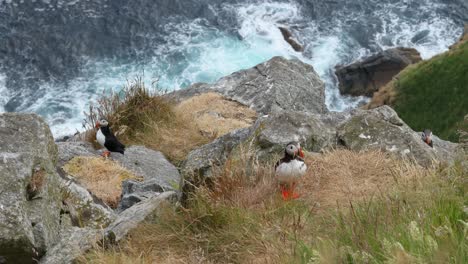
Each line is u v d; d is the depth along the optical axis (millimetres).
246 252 7977
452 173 8219
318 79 22812
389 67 36469
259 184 9484
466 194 7273
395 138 11023
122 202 12391
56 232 9320
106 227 9766
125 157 15953
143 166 15672
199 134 18562
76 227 9719
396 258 5523
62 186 10570
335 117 12750
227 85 21953
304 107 21156
